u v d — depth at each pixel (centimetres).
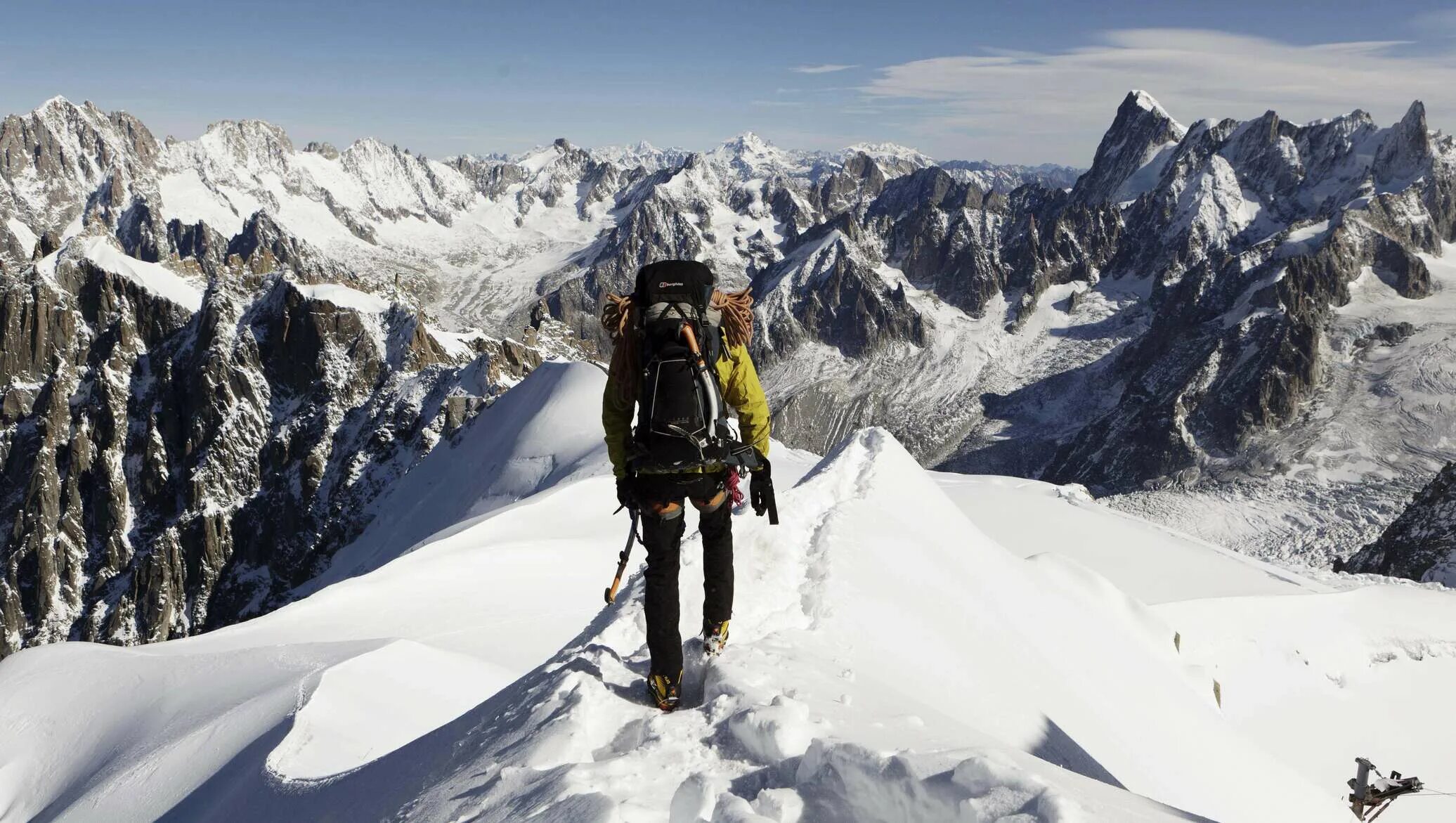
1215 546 5891
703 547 593
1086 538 5662
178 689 1770
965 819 322
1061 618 1183
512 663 2491
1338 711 3759
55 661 1980
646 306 551
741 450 554
